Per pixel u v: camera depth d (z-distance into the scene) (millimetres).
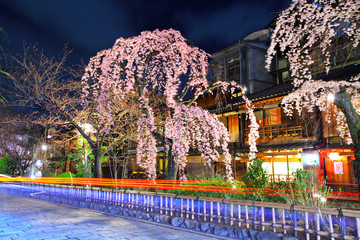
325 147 14656
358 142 7203
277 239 6230
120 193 11188
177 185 10375
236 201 7324
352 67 14367
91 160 21312
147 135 11586
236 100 21672
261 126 19391
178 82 12086
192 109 11477
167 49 11352
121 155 24828
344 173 14539
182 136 10742
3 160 30938
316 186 8422
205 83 11953
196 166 21984
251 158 12789
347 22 8984
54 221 9320
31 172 25875
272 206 6598
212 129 12516
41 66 15867
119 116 16328
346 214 5461
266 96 17594
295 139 17188
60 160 28969
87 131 17250
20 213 11141
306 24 9367
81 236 7219
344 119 13984
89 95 15633
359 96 11211
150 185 11203
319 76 16797
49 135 27344
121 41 11227
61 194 15336
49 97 15422
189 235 7359
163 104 18406
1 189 24469
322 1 8758
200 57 11852
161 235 7355
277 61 25578
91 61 12617
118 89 12078
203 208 8234
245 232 6809
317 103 13195
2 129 26828
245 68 25234
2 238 7000
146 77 12758
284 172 18125
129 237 7137
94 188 12781
